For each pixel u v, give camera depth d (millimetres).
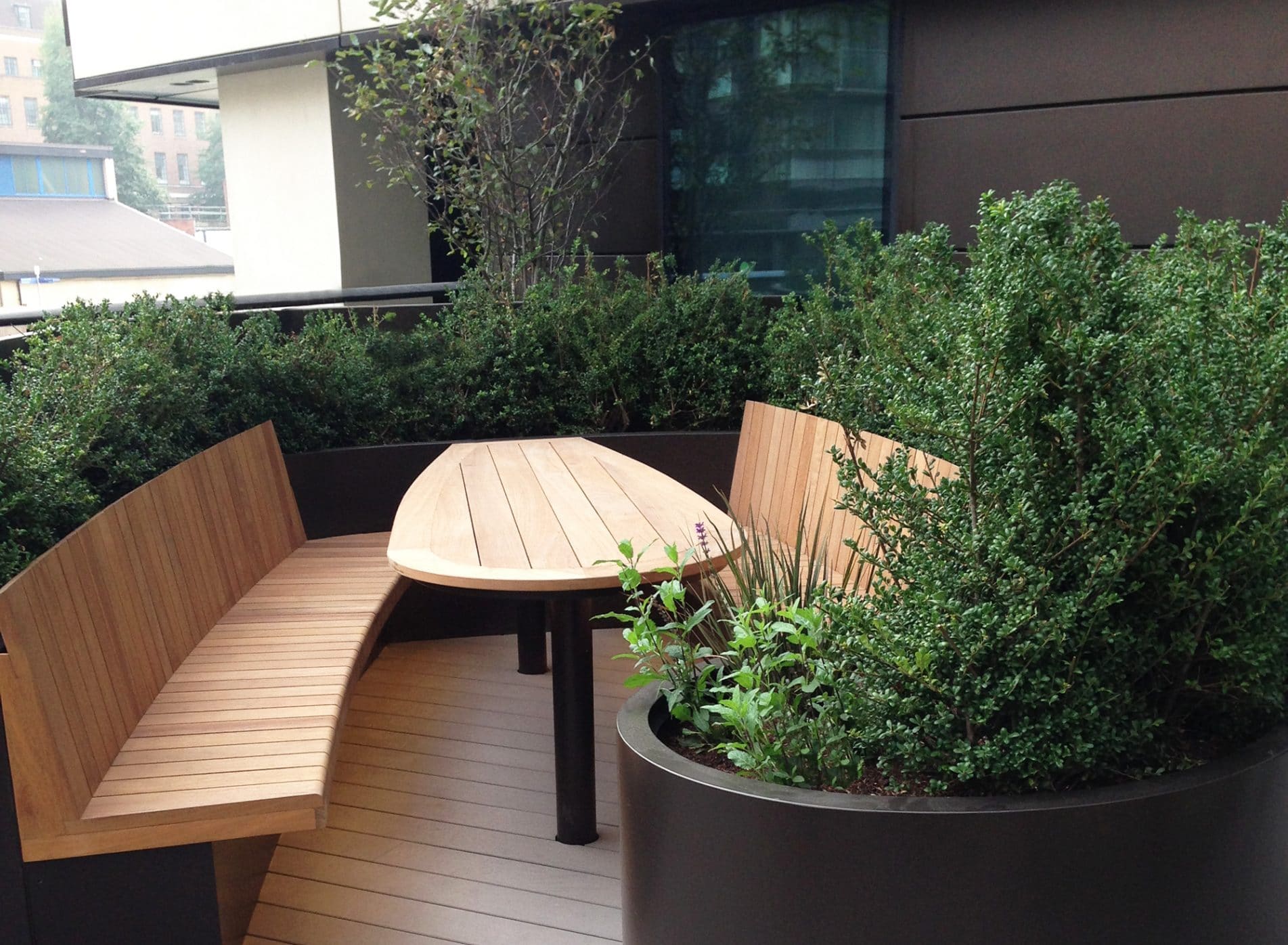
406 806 3469
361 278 9445
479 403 5434
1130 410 2025
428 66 6945
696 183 7434
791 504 4270
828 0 6605
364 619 3574
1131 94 5621
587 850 3197
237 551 3869
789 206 7023
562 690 3166
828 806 1847
